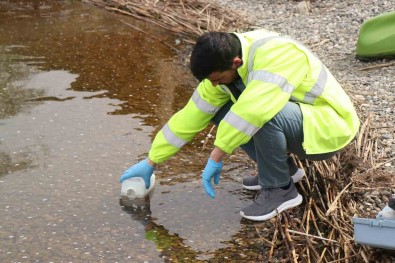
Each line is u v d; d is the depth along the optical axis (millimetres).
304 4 7793
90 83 5680
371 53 5914
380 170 4016
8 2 8320
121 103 5262
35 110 5062
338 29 6977
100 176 4078
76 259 3240
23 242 3375
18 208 3701
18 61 6164
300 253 3270
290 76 3289
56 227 3520
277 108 3246
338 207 3611
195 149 4520
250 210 3584
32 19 7602
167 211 3703
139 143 4551
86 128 4773
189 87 5684
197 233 3494
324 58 6148
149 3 8086
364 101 5078
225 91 3488
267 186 3559
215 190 3943
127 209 3711
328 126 3387
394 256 3193
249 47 3324
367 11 7449
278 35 3408
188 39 7059
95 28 7324
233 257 3289
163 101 5336
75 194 3861
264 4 8219
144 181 3771
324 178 3861
